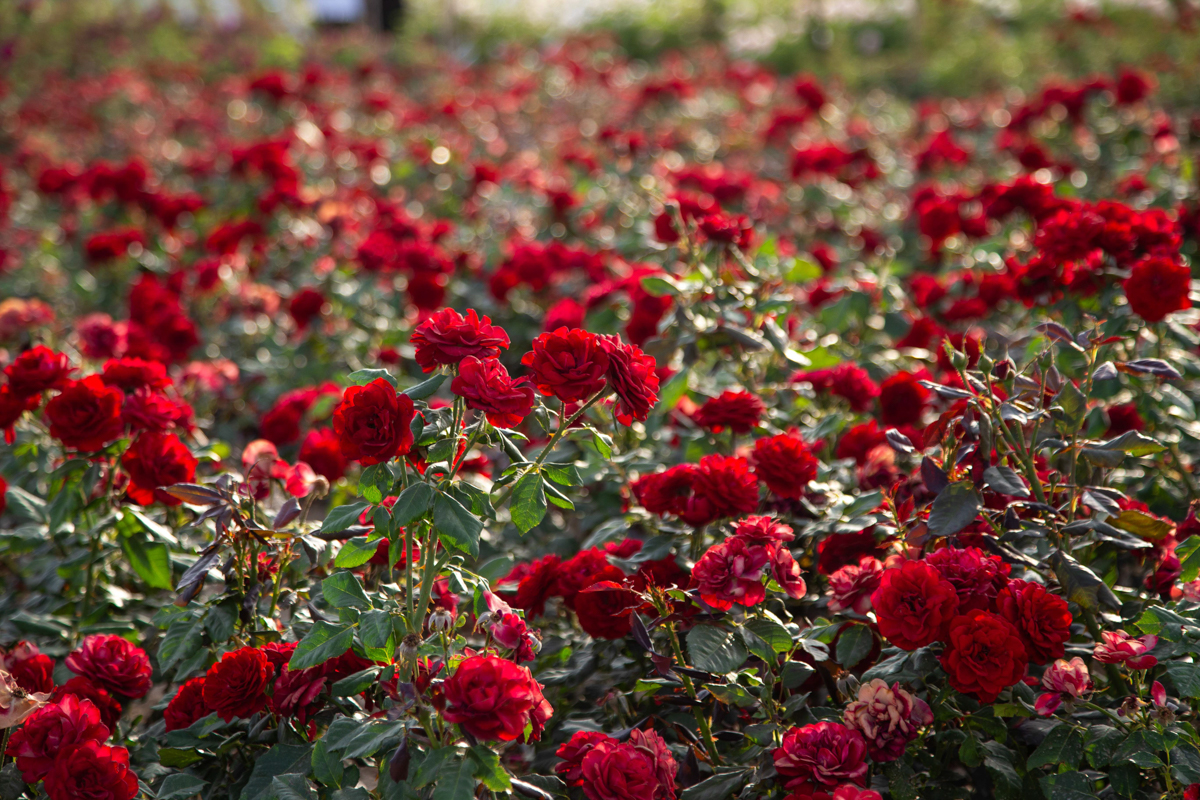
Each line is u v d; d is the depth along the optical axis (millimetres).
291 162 5887
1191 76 6773
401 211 4754
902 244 4660
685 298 2756
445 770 1427
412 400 1581
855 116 7789
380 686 1727
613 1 14789
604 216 4980
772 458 2021
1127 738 1626
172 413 2203
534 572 2006
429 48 12695
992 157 6074
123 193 4957
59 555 2564
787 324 3113
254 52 11898
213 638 1874
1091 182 5027
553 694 2107
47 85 9656
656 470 2426
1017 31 11891
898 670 1734
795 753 1581
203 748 1798
